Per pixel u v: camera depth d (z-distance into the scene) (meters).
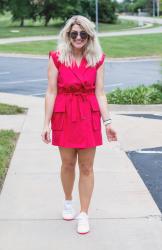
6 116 11.69
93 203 5.74
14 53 30.53
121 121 10.98
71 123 4.78
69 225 5.14
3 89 17.59
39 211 5.52
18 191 6.18
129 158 7.93
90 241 4.77
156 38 39.34
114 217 5.33
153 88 13.88
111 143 8.79
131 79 20.28
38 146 8.62
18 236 4.89
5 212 5.50
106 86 18.31
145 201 5.81
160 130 10.02
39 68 24.17
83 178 5.00
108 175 6.84
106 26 58.56
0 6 58.97
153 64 26.08
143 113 12.48
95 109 4.81
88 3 60.62
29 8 57.78
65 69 4.76
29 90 17.30
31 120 11.17
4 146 8.44
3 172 6.95
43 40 38.38
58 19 63.06
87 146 4.80
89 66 4.77
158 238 4.81
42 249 4.60
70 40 4.75
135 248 4.60
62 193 6.08
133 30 50.22
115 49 31.94
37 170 7.12
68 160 4.99
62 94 4.81
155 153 8.23
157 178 6.92
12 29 53.69
